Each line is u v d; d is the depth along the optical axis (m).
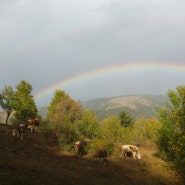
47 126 48.34
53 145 44.59
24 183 21.70
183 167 32.84
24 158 32.00
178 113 33.75
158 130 36.06
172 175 41.12
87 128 57.47
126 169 39.28
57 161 35.44
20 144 39.56
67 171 30.91
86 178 29.73
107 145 46.22
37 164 30.19
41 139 45.47
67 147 43.66
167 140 36.31
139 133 65.81
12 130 46.88
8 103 56.75
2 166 24.88
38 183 22.61
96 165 38.12
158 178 38.03
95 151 43.09
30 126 48.91
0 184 19.91
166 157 40.38
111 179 32.66
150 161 45.53
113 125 60.75
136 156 46.19
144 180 35.91
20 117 58.19
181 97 34.47
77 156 41.50
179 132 33.47
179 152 32.41
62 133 46.25
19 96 58.78
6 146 36.44
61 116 49.91
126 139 59.41
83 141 46.91
